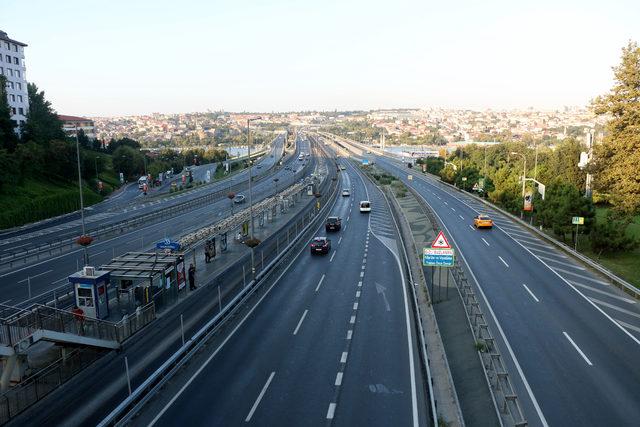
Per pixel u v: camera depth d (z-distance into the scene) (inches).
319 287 1262.3
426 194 3508.9
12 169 2977.4
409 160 7219.5
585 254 1600.6
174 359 768.3
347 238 1974.7
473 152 5447.8
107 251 1775.3
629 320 995.3
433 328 955.3
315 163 6875.0
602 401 677.9
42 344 905.5
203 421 634.2
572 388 715.4
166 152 6815.9
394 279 1327.5
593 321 988.6
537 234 1941.4
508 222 2265.0
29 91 4758.9
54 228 2517.2
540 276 1332.4
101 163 4768.7
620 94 1344.7
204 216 2664.9
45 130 4190.5
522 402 676.7
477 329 920.3
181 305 1134.4
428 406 648.4
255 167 6569.9
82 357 837.8
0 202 2709.2
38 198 2933.1
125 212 3085.6
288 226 2294.5
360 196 3533.5
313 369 783.1
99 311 996.6
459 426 612.7
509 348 857.5
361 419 634.2
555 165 2775.6
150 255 1209.4
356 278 1346.0
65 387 733.3
